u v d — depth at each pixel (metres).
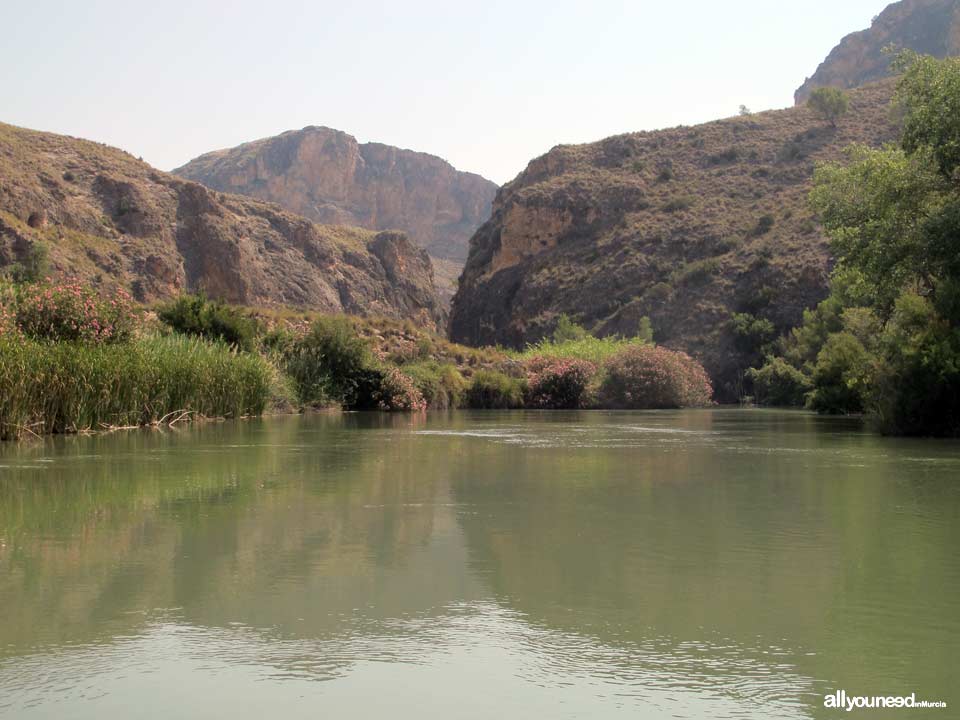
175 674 4.43
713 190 88.88
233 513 9.07
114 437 19.14
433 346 47.50
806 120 98.06
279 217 110.25
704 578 6.36
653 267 80.81
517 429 24.47
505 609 5.58
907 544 7.56
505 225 97.38
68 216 75.94
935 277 23.91
